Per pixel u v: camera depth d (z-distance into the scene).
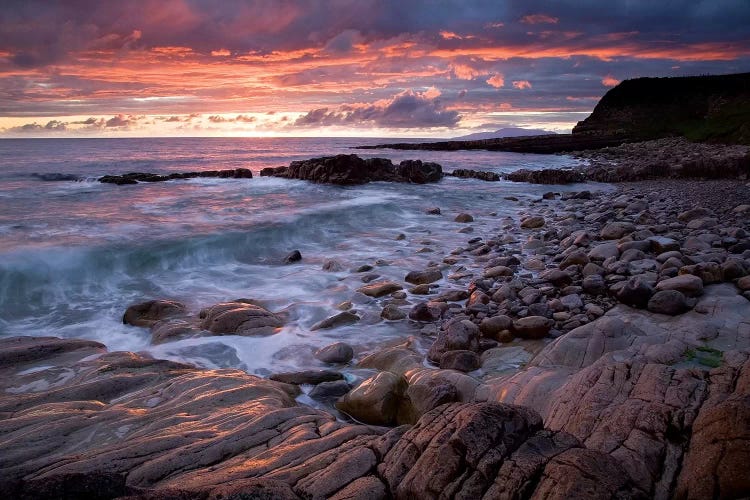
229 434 4.36
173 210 19.36
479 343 7.59
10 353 6.84
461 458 3.06
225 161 49.56
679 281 8.43
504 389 5.46
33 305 9.80
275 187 27.70
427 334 8.24
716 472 2.92
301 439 4.27
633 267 10.38
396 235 16.72
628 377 4.47
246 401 5.37
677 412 3.73
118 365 6.49
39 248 12.05
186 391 5.67
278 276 11.96
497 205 23.44
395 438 3.73
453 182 33.03
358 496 3.19
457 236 16.41
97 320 9.16
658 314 7.95
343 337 8.28
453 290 10.11
